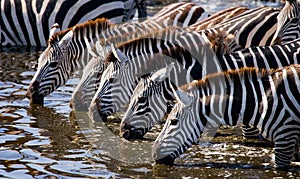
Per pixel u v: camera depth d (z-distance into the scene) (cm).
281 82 2016
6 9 3619
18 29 3625
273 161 2105
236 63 2267
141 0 4053
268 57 2295
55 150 2158
